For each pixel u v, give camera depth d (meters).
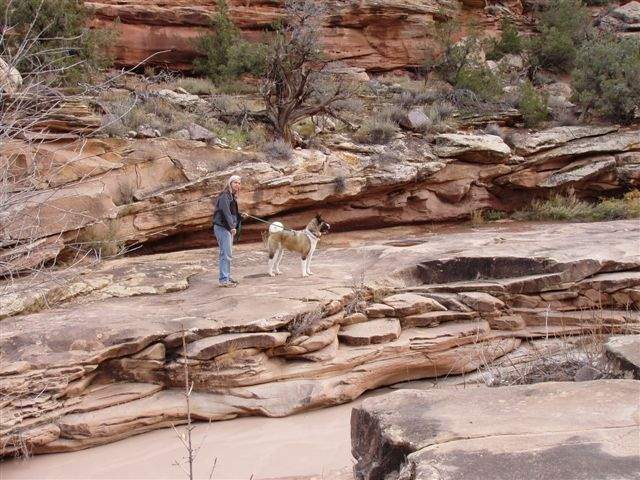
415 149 17.47
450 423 3.51
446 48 23.00
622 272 10.40
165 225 13.95
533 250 11.28
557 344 9.02
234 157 15.22
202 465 7.16
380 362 9.31
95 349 8.15
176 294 10.46
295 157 15.92
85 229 12.06
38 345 8.10
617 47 20.98
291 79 17.19
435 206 17.58
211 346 8.41
